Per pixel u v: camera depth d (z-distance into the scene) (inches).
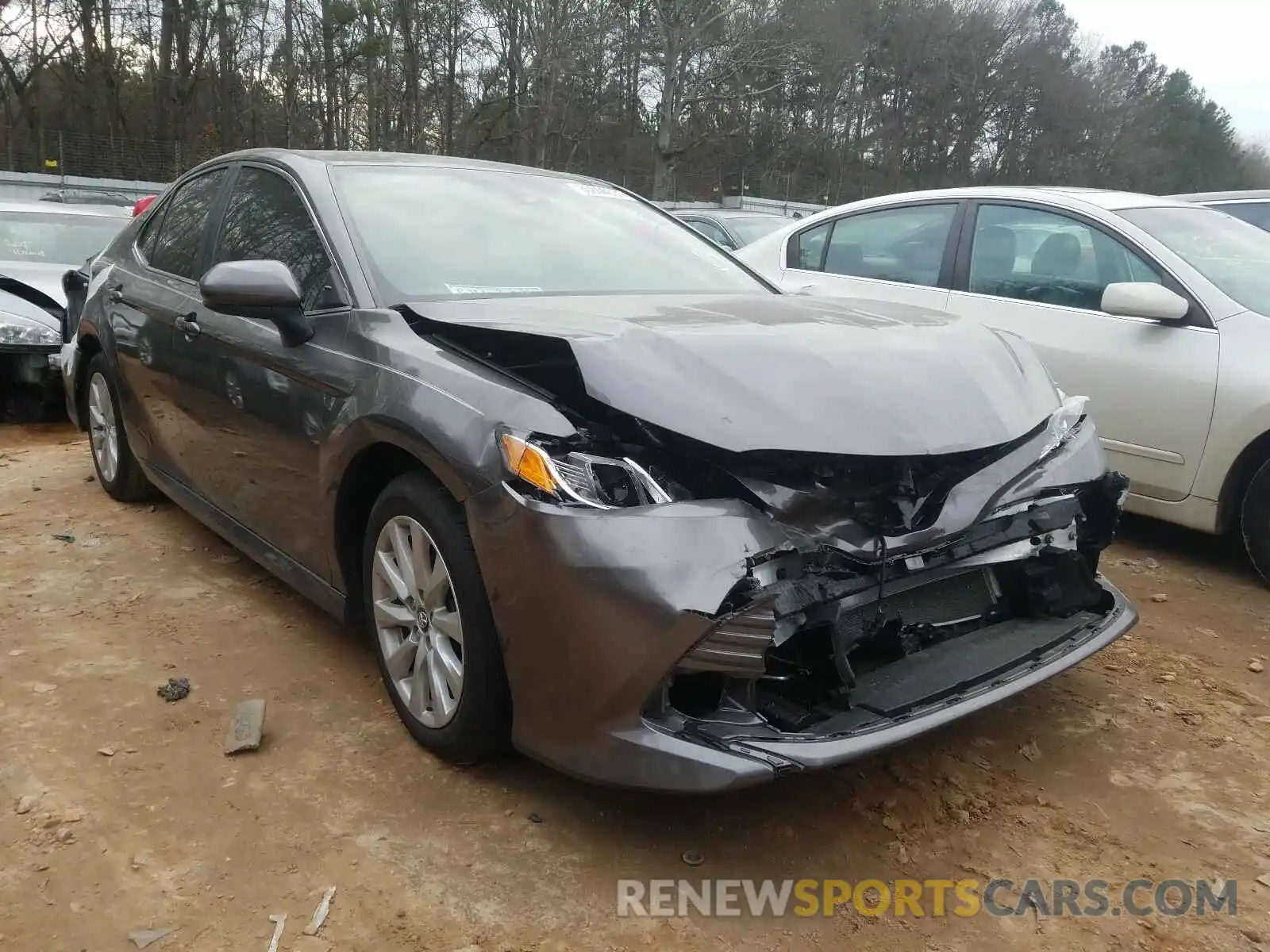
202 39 1299.2
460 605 99.0
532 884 91.1
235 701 121.6
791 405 91.9
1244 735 122.1
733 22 1141.1
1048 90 1977.1
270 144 1305.4
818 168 1630.2
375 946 83.1
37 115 1312.7
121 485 193.6
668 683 86.1
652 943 84.7
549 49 1130.7
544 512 88.1
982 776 111.6
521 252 134.2
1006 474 102.4
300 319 118.9
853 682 92.0
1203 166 2459.4
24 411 287.6
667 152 1123.3
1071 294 189.6
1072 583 115.4
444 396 100.0
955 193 215.9
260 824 98.0
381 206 132.6
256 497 135.4
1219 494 167.9
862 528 92.4
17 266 317.4
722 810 103.3
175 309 154.3
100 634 138.9
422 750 111.3
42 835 95.4
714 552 84.7
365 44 1216.8
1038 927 88.5
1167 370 171.2
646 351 95.8
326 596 124.3
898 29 1814.7
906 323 116.6
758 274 156.1
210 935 83.7
